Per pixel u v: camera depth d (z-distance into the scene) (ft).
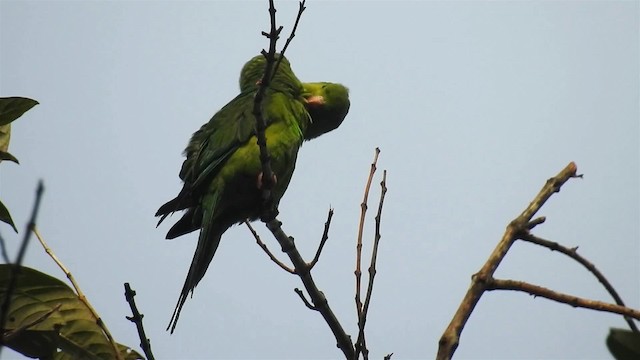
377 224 28.73
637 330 23.21
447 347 20.22
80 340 26.13
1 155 27.32
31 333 25.61
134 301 24.54
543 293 21.26
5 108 26.45
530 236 22.41
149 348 24.53
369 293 27.02
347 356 29.01
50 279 25.02
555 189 23.02
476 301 21.12
